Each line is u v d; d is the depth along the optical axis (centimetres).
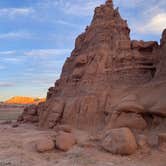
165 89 1938
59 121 2664
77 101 2531
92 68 2722
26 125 3212
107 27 2998
